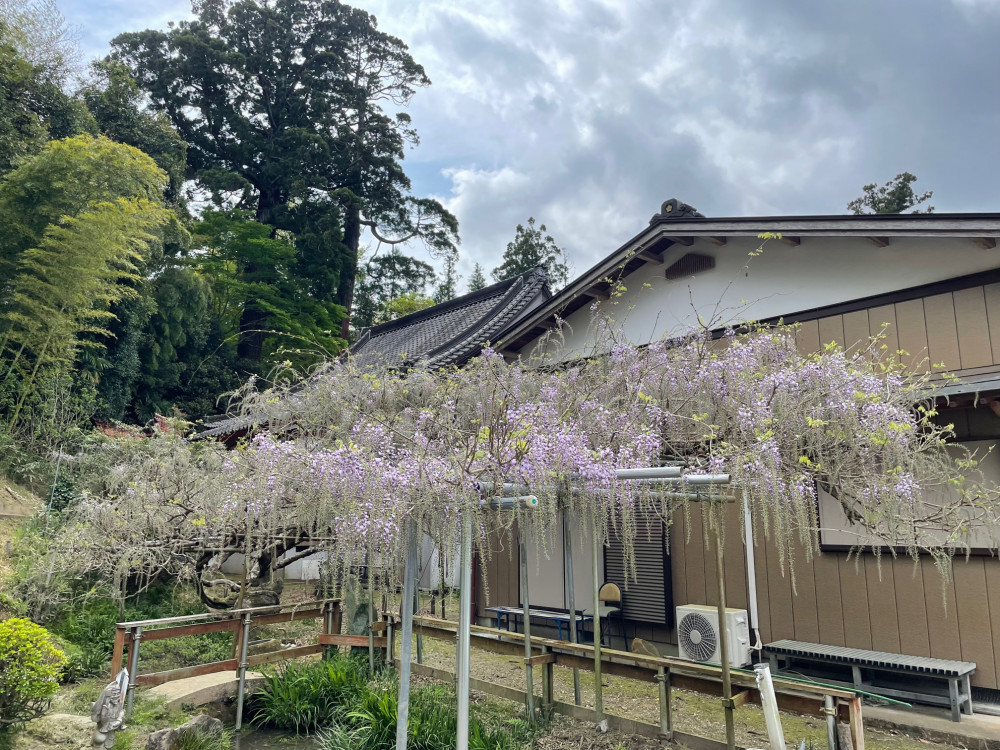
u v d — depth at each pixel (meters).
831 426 3.93
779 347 4.61
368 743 3.84
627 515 3.72
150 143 15.69
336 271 20.59
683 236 6.01
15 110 11.04
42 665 4.03
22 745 3.73
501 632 4.64
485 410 4.55
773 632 5.27
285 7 23.14
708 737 4.06
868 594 4.85
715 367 4.47
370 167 23.00
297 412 5.01
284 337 18.16
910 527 3.71
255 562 5.86
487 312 10.12
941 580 4.54
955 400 4.12
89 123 12.88
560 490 3.69
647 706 4.68
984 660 4.31
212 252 18.84
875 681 4.72
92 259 9.48
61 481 8.59
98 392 12.27
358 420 4.61
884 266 5.07
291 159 20.89
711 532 5.71
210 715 4.63
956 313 4.66
